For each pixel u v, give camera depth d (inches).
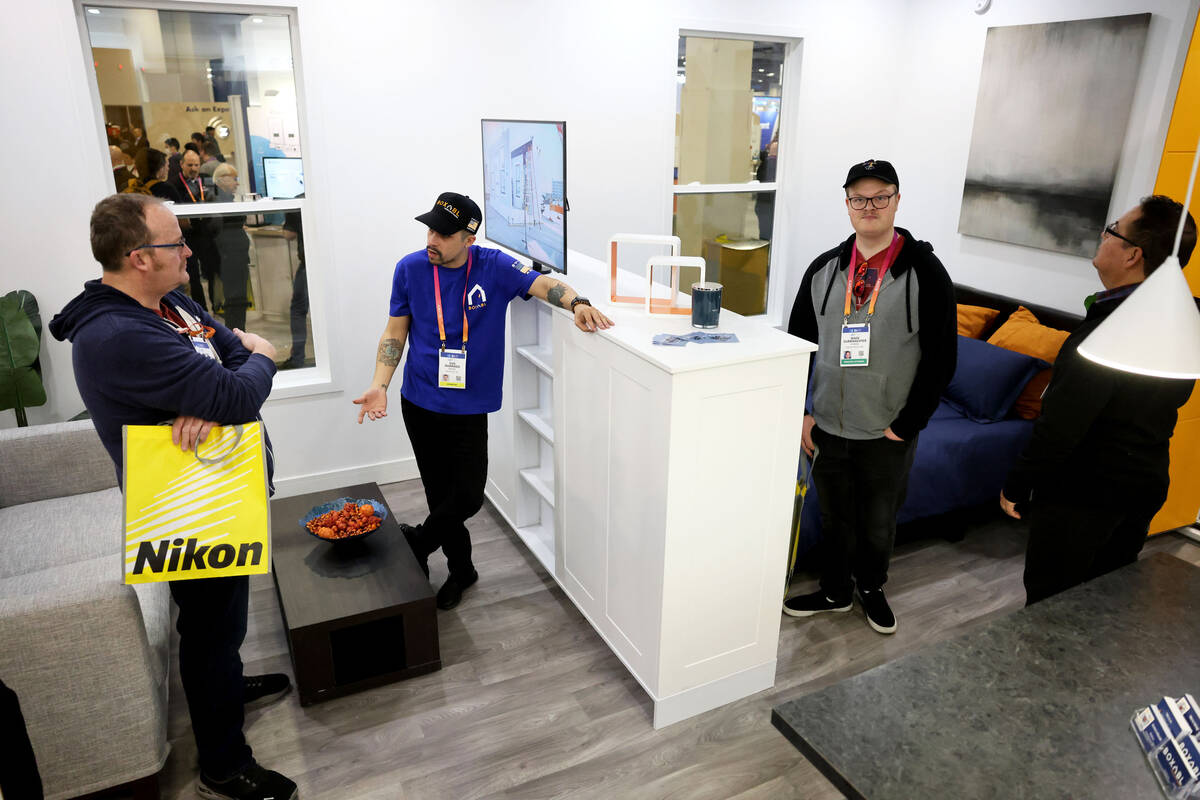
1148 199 82.6
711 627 97.4
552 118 157.5
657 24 161.2
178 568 73.4
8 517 110.4
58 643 76.7
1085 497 88.0
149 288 70.9
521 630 117.8
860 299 102.1
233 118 138.5
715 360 83.6
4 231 125.3
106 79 130.0
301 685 100.7
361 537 112.4
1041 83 156.8
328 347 150.4
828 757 52.4
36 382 124.6
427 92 145.6
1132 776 50.8
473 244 111.4
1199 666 60.7
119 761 82.4
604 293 112.0
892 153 195.3
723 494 91.2
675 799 88.7
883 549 113.8
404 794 89.2
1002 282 173.0
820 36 177.6
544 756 94.6
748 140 184.1
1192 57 121.6
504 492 142.5
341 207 144.8
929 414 101.9
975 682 59.1
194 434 72.3
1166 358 52.6
